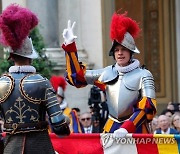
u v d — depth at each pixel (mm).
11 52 11023
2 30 10891
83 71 13320
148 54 35844
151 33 35844
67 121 11070
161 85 35562
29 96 10789
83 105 29016
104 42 29781
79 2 29797
